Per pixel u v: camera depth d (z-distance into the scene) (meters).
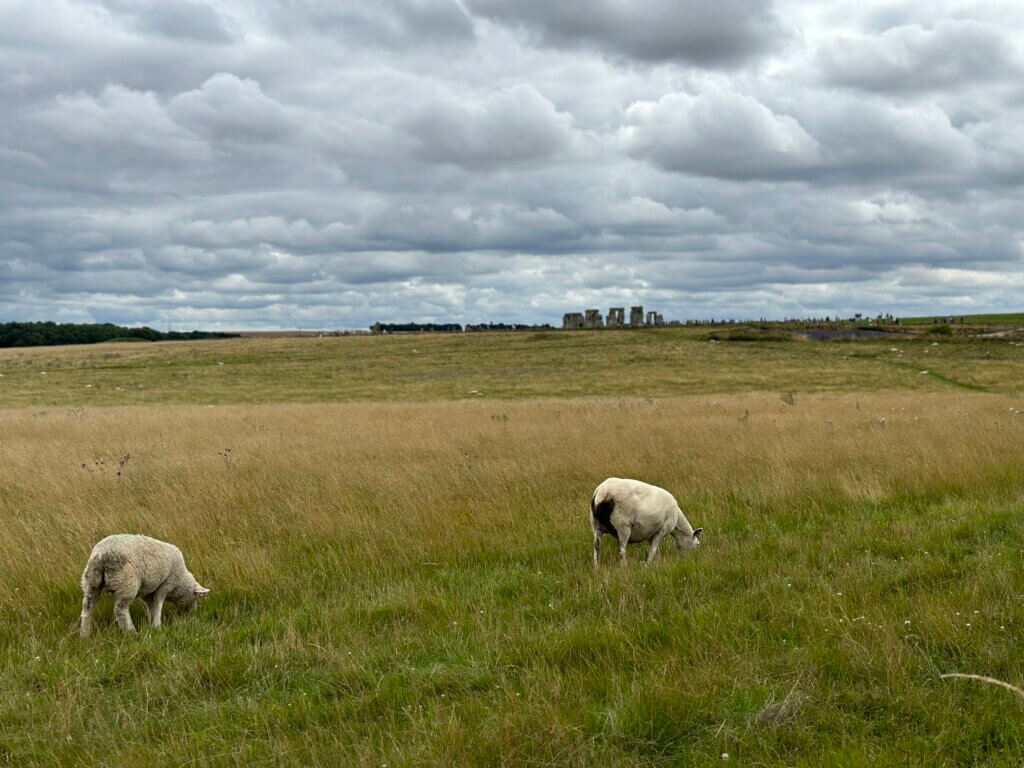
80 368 69.50
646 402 34.19
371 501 11.16
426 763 4.24
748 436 17.34
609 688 5.12
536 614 6.80
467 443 17.44
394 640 6.20
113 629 6.70
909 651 5.45
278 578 7.95
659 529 8.88
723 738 4.48
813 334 89.44
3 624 6.73
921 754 4.27
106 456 16.20
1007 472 12.29
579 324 125.00
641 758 4.34
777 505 10.90
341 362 73.31
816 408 28.36
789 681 5.14
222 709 5.13
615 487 8.62
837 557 8.08
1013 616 6.02
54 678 5.65
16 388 52.97
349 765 4.26
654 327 110.44
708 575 7.71
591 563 8.60
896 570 7.48
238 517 10.18
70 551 8.47
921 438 15.79
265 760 4.40
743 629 6.11
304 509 10.56
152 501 11.06
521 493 11.70
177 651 6.18
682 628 6.07
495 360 72.56
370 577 8.05
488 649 5.84
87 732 4.86
